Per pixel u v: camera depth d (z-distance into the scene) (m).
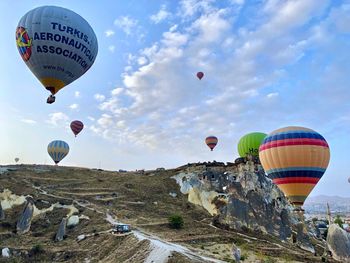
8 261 44.47
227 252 47.91
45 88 40.28
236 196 74.06
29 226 59.72
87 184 90.69
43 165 109.00
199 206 82.00
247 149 92.81
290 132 42.81
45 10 38.59
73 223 60.06
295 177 41.75
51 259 45.38
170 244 43.97
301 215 44.56
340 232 63.06
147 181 96.56
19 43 38.72
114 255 41.62
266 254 52.56
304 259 53.97
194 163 103.31
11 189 75.19
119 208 72.06
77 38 38.84
